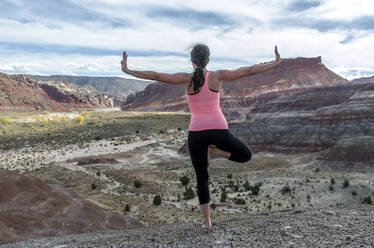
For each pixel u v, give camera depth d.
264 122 113.69
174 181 58.22
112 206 40.16
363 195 41.19
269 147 88.56
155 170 70.81
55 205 12.90
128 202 43.00
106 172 64.31
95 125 145.62
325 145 80.75
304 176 55.38
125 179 57.75
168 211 38.78
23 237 9.62
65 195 14.53
